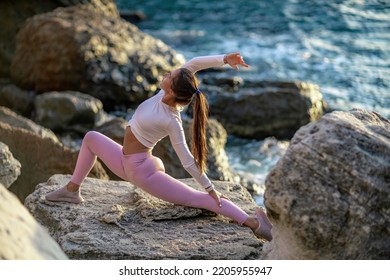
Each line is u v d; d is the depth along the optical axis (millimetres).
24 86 22297
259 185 17594
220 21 31828
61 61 21812
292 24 31141
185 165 9656
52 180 11086
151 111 9656
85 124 19812
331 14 32375
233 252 9125
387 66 26688
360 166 7398
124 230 9578
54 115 19656
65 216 10023
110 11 27859
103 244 9219
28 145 13664
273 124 21250
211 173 16703
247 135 21219
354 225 7367
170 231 9672
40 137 13734
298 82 21891
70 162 13727
